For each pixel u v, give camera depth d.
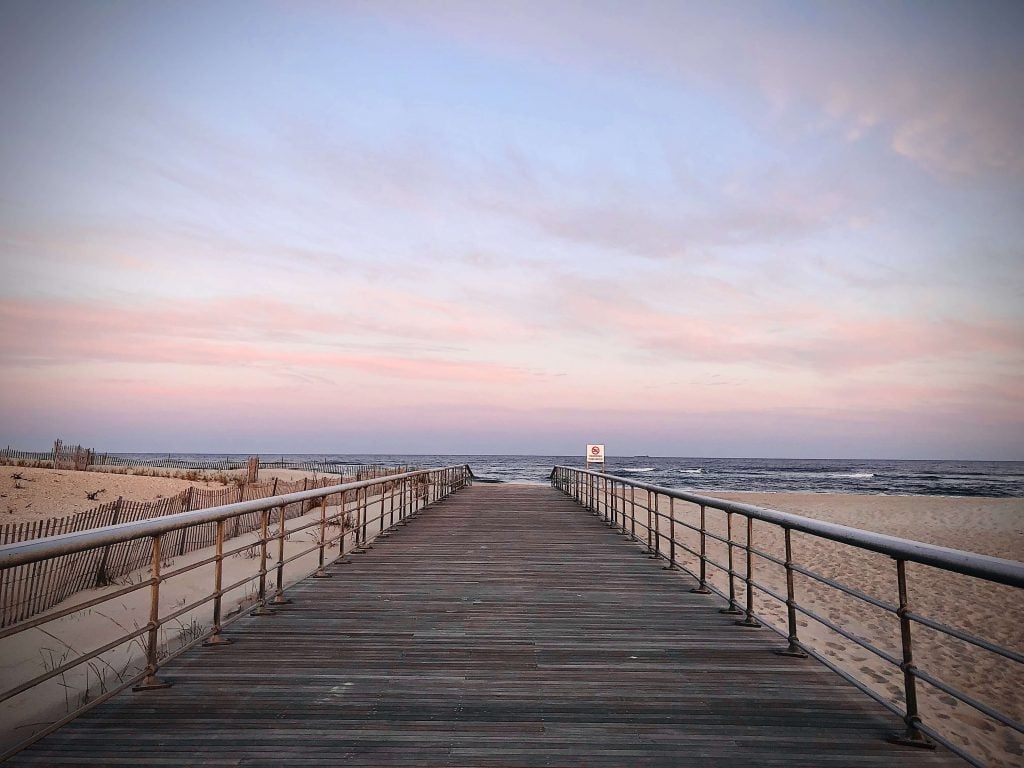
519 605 5.89
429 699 3.62
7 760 2.82
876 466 127.38
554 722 3.33
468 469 27.31
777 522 4.50
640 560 8.36
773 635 4.95
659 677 4.02
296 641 4.69
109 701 3.52
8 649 6.39
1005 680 7.04
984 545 17.59
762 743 3.11
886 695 6.52
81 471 28.31
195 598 8.46
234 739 3.08
